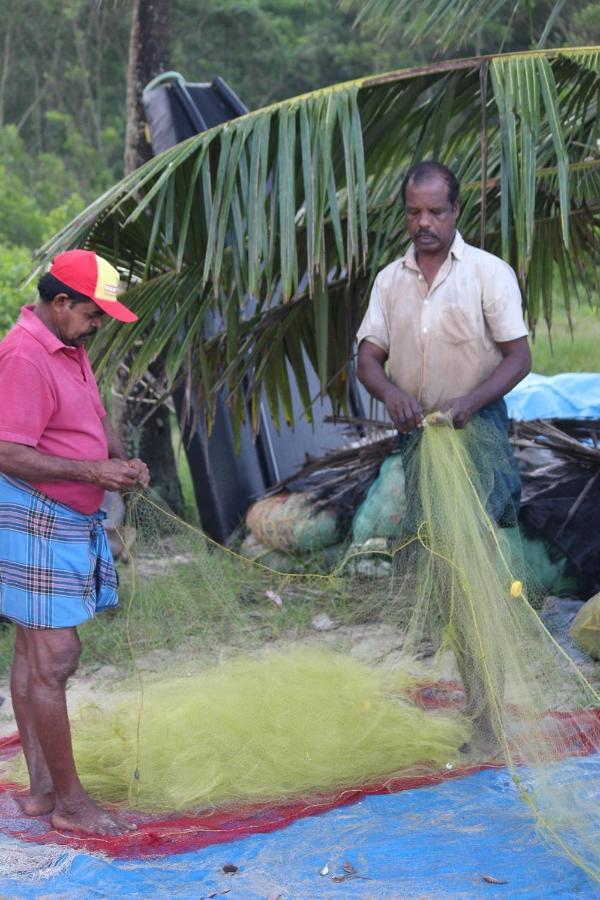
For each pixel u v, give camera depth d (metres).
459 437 3.86
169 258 5.44
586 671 4.57
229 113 8.07
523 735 3.52
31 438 3.35
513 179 4.58
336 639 5.24
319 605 5.79
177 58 22.73
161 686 4.48
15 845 3.43
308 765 3.79
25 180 20.91
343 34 23.47
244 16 22.89
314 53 23.06
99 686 4.98
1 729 4.66
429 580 3.87
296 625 5.45
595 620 4.62
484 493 3.86
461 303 3.94
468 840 3.29
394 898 2.98
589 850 3.12
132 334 5.24
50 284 3.41
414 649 4.68
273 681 4.19
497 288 3.94
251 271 4.62
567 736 3.75
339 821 3.47
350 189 4.61
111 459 3.57
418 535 3.87
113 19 23.50
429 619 4.02
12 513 3.44
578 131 5.58
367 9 5.25
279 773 3.77
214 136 4.85
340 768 3.80
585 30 8.87
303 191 5.08
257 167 4.69
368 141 5.06
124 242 5.45
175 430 10.70
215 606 5.22
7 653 5.43
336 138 4.99
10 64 24.42
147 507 4.29
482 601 3.64
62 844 3.42
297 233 5.32
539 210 5.42
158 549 4.74
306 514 6.18
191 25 22.86
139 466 3.46
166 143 7.78
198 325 5.24
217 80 8.12
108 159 23.39
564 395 7.11
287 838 3.38
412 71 4.85
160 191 4.79
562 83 5.19
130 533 4.24
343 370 5.77
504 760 3.83
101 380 5.42
